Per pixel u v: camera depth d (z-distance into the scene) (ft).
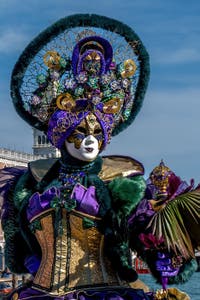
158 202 16.14
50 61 17.21
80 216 16.29
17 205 17.37
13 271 18.07
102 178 16.75
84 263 16.33
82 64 16.96
